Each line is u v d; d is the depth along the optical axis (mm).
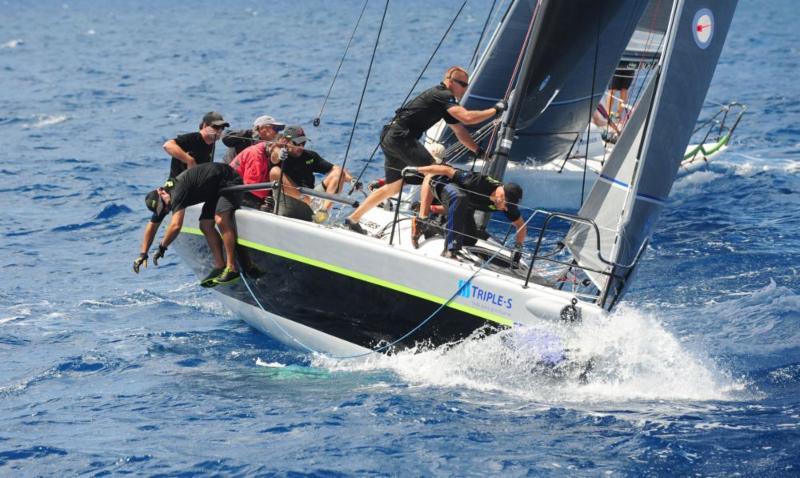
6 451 25484
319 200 36531
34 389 30328
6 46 177750
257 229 32469
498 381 29719
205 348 34344
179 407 28469
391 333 31375
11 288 41562
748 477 23344
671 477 23406
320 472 23859
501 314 29188
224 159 37719
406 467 24062
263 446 25469
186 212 34656
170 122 90688
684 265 42531
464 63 143125
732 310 36406
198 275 37094
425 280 29969
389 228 33844
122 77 127250
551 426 26438
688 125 28922
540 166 53500
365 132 82625
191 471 24109
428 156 33906
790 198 56031
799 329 34125
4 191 60781
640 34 57938
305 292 32375
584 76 43500
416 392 29203
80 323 37094
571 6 35938
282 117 92562
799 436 25484
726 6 28703
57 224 52969
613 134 59125
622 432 25969
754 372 30547
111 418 27750
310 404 28453
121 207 56531
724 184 59844
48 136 82250
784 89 111750
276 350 34188
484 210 31969
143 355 33531
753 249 44812
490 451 24859
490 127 41625
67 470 24312
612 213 29719
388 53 160625
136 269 32812
